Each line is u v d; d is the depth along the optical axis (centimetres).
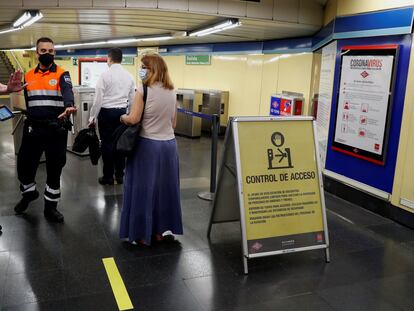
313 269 327
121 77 508
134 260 330
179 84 1173
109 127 514
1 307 261
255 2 543
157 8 506
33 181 415
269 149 328
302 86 739
